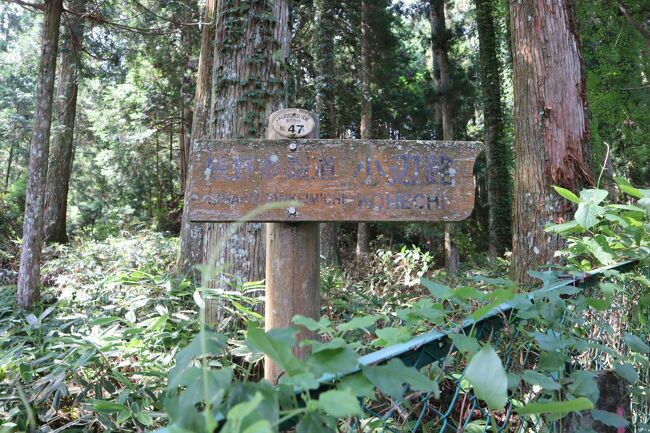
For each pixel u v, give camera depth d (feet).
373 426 3.58
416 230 47.83
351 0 46.83
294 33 47.32
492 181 48.37
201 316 2.48
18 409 7.56
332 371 2.75
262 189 6.48
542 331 4.77
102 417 7.96
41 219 19.04
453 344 3.72
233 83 14.42
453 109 60.18
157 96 54.65
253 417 2.27
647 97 28.45
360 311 12.76
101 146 69.77
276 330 2.96
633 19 27.81
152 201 65.77
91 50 41.68
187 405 2.39
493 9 47.52
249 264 12.94
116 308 12.34
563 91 12.55
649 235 5.81
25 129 54.44
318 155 6.55
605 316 6.13
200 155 6.51
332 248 37.50
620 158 38.65
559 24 12.80
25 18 70.59
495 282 4.82
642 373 6.24
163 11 42.78
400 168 6.55
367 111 50.14
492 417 3.84
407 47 79.36
